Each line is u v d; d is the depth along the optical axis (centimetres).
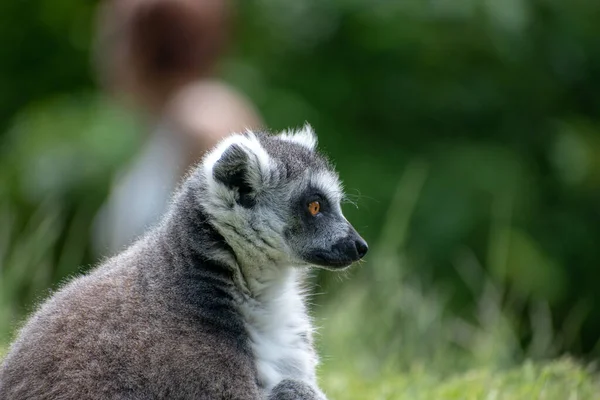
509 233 1574
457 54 1823
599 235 1759
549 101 1869
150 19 1189
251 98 1741
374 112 1817
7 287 1327
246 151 873
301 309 913
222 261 840
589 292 1711
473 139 1806
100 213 1367
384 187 1645
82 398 743
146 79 1203
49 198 1614
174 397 756
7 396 770
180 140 1148
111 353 761
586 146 1827
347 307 1381
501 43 1773
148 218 1151
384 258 1438
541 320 1364
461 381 1055
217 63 1248
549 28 1872
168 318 793
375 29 1789
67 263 1488
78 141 1641
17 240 1547
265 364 835
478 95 1828
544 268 1582
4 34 1975
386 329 1349
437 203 1605
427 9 1770
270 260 876
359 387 1090
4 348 959
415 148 1770
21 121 1803
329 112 1806
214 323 816
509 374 1050
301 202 903
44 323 796
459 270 1553
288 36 1867
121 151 1623
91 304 794
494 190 1625
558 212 1770
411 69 1834
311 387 823
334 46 1850
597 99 1905
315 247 902
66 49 1981
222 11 1247
